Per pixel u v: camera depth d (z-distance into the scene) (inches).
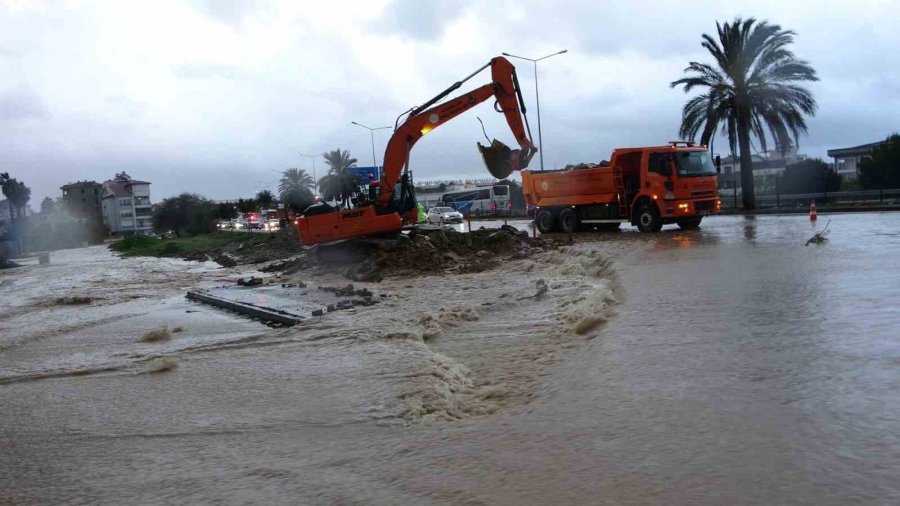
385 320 451.5
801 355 234.8
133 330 517.3
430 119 909.8
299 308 534.9
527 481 154.9
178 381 319.0
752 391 201.0
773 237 739.4
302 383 291.3
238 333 461.4
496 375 280.2
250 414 247.9
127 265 1418.6
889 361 217.8
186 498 167.9
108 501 171.5
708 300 367.6
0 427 255.8
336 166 3235.7
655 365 242.8
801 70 1397.6
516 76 900.0
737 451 157.9
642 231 1044.5
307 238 897.5
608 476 151.8
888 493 131.9
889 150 1531.7
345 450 195.5
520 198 3019.2
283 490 167.0
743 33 1421.0
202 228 3444.9
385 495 156.6
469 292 582.2
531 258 807.7
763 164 2743.6
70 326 564.1
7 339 509.0
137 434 233.8
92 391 312.7
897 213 1085.8
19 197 3548.2
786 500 132.4
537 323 398.6
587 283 550.3
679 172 1008.9
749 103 1429.6
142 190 4517.7
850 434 161.3
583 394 218.8
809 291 364.2
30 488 186.9
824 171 1681.8
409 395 251.1
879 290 350.3
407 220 916.6
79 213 4682.6
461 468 168.6
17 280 1199.6
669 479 146.6
